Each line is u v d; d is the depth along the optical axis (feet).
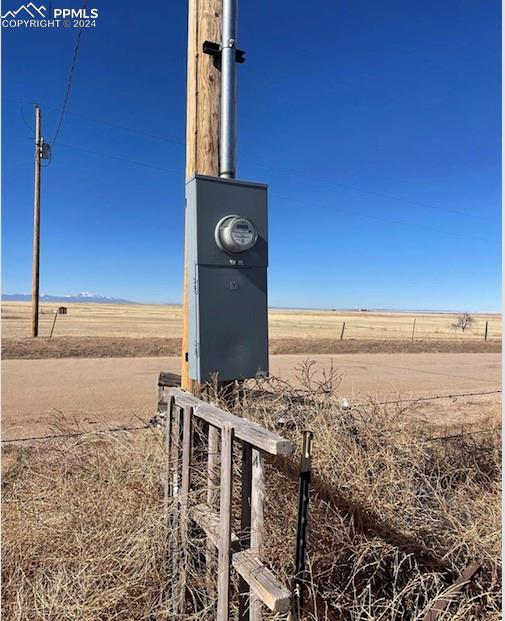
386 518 7.93
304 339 69.10
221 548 5.71
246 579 5.25
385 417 9.96
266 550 6.79
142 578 7.04
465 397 24.48
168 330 92.32
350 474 8.04
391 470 8.48
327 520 7.38
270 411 8.77
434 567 7.62
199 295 8.15
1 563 7.12
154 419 13.43
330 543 7.22
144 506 7.74
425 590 6.95
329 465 7.92
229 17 9.05
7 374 30.81
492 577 7.39
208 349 8.20
